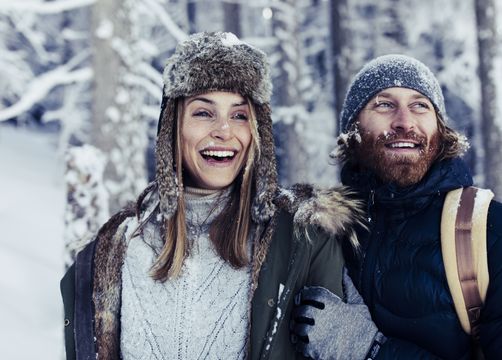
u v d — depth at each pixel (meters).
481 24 9.75
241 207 1.78
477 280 1.66
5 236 7.56
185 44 1.79
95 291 1.82
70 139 12.79
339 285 1.75
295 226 1.73
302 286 1.74
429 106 1.92
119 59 6.43
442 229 1.72
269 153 1.80
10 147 12.73
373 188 1.94
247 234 1.79
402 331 1.74
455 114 12.09
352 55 10.05
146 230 1.85
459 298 1.66
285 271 1.72
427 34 12.57
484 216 1.70
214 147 1.76
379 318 1.78
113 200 6.05
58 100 14.41
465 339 1.69
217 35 1.80
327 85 13.17
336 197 1.81
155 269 1.75
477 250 1.67
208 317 1.71
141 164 6.43
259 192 1.78
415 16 12.21
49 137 14.77
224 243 1.77
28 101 6.45
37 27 12.91
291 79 10.20
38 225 8.20
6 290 6.08
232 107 1.79
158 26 12.32
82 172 3.33
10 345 5.10
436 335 1.69
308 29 13.88
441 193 1.82
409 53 12.41
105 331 1.80
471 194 1.76
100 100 6.32
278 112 10.09
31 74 12.32
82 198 3.32
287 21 10.28
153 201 1.93
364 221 1.90
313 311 1.66
